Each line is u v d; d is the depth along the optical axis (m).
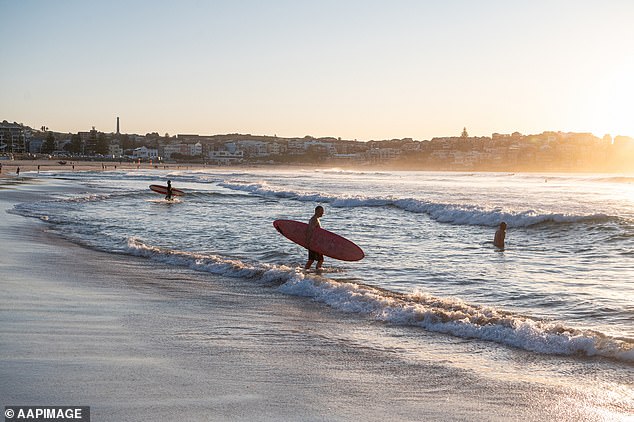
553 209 39.03
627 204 43.94
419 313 8.97
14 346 6.62
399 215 30.92
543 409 5.39
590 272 13.98
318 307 9.80
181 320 8.51
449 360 6.97
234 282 11.89
